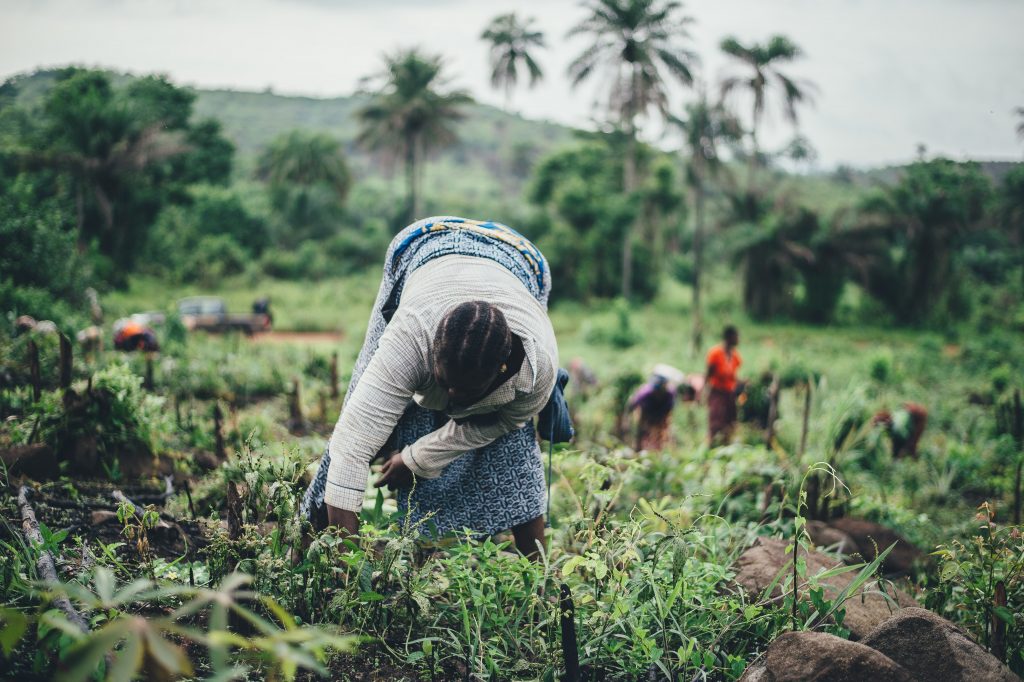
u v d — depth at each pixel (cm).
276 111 17800
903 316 3919
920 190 3872
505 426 259
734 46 3781
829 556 336
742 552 339
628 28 3969
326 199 5994
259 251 4981
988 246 4800
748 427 888
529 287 273
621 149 4656
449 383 225
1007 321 3638
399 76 5078
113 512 319
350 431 244
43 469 355
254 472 258
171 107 4900
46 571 221
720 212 4284
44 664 196
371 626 247
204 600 131
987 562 285
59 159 2819
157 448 421
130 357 830
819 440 741
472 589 239
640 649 243
